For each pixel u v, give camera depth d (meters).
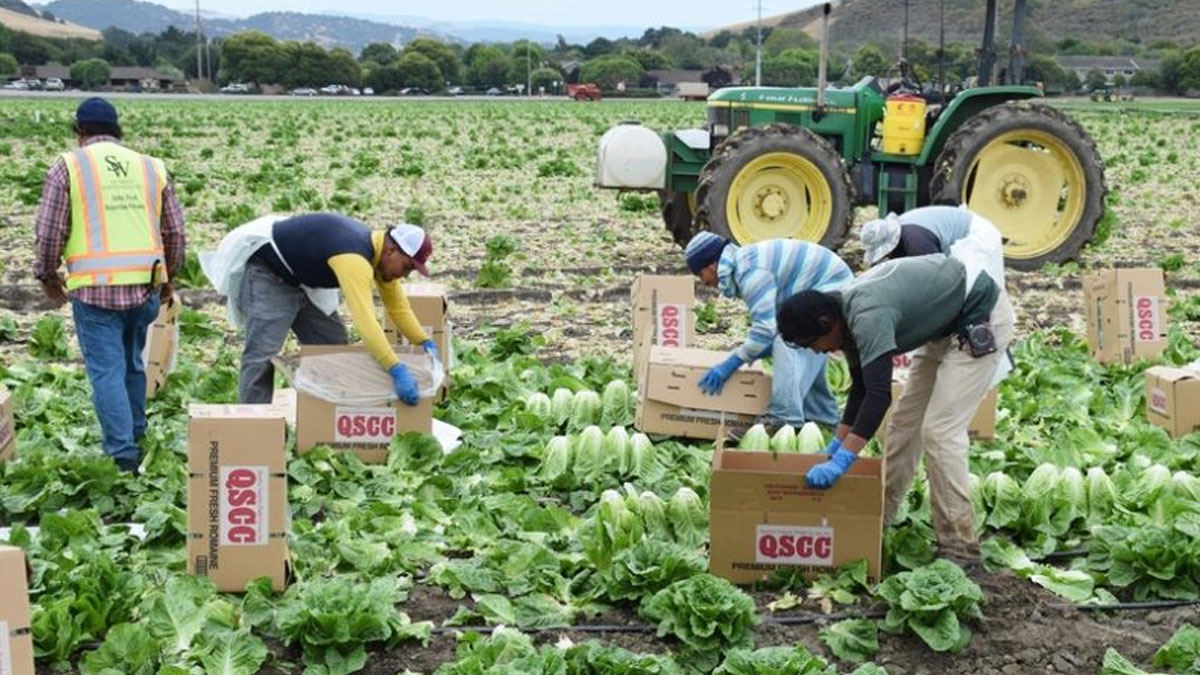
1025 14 15.91
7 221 18.52
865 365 5.91
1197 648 5.50
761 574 6.24
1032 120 14.85
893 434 6.66
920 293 6.00
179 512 6.67
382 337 7.72
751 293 7.98
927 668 5.63
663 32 177.25
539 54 136.38
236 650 5.45
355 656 5.54
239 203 21.14
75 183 7.43
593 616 6.02
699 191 14.63
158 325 9.16
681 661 5.58
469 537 6.78
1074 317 12.84
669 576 6.06
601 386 9.53
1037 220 15.46
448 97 116.12
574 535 6.79
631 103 89.31
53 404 8.97
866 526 6.15
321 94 123.62
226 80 126.56
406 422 7.91
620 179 15.76
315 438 7.82
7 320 11.64
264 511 6.06
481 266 14.68
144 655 5.40
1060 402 9.15
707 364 8.35
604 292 13.87
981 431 8.38
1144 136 42.12
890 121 15.30
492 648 5.47
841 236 14.66
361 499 7.34
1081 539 7.07
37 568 6.13
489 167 29.27
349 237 7.73
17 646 4.80
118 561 6.45
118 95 94.38
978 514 7.05
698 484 7.52
